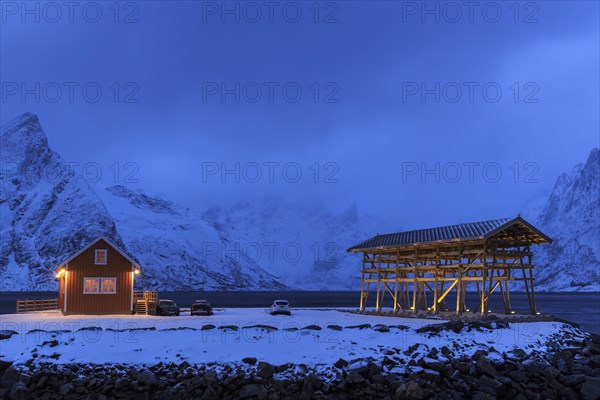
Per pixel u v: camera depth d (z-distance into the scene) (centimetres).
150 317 5938
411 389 3338
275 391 3400
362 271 6931
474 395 3494
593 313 13588
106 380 3466
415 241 6003
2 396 3334
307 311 7419
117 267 6391
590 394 3631
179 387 3416
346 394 3422
